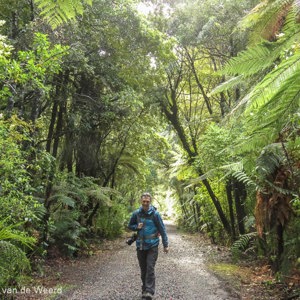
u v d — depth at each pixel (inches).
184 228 909.8
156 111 504.7
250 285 229.3
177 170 606.2
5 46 161.9
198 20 402.3
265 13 59.4
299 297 182.4
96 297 201.8
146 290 188.2
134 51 349.1
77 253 358.9
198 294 208.4
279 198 206.5
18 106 276.7
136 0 356.5
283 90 40.6
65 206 389.1
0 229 156.0
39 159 260.2
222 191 454.3
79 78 388.8
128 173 687.1
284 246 225.9
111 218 584.4
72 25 270.8
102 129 447.5
